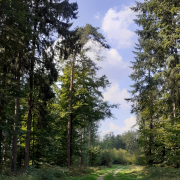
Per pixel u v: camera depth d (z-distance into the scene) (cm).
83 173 1950
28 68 1398
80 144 2411
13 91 1235
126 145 11406
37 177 1102
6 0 952
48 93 1481
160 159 1984
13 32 1016
